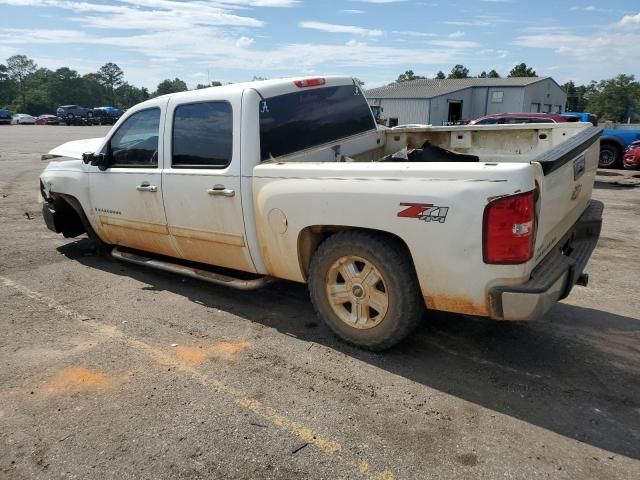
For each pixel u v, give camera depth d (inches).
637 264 235.8
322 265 148.9
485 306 123.8
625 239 284.5
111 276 221.0
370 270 140.9
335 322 151.9
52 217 246.8
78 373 140.9
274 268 162.4
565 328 164.1
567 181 138.6
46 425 118.5
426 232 125.0
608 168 666.2
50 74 5226.4
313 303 155.8
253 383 134.6
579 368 139.6
